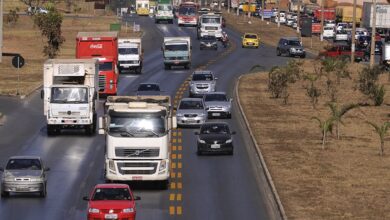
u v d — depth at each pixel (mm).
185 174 103188
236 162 111375
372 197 87312
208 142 116062
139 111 92375
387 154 115625
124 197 75750
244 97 181375
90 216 73312
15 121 144750
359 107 167750
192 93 176750
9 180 87562
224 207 84562
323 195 88188
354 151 117688
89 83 133000
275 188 92000
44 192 88688
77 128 133375
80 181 97375
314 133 134250
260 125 142000
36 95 179375
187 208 83875
